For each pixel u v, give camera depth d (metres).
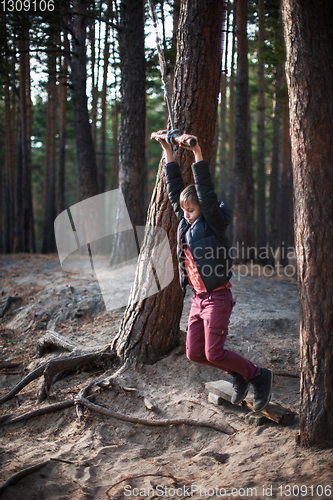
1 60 12.73
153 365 4.26
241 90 13.05
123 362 4.34
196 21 3.92
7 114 19.42
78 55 13.20
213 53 3.98
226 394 3.50
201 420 3.40
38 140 28.89
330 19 2.60
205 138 4.11
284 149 19.03
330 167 2.64
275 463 2.71
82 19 13.01
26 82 17.61
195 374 4.07
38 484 2.85
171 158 3.33
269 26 15.41
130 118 10.16
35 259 12.52
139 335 4.30
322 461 2.57
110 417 3.65
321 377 2.72
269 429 3.17
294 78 2.69
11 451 3.34
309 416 2.77
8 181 20.91
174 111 4.11
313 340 2.74
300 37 2.63
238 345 4.89
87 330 5.94
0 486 2.73
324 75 2.60
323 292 2.69
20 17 11.50
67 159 36.53
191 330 3.12
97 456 3.20
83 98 13.44
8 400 4.39
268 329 5.55
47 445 3.41
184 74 4.02
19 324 6.94
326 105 2.61
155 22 3.17
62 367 4.35
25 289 8.22
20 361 5.63
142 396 3.85
